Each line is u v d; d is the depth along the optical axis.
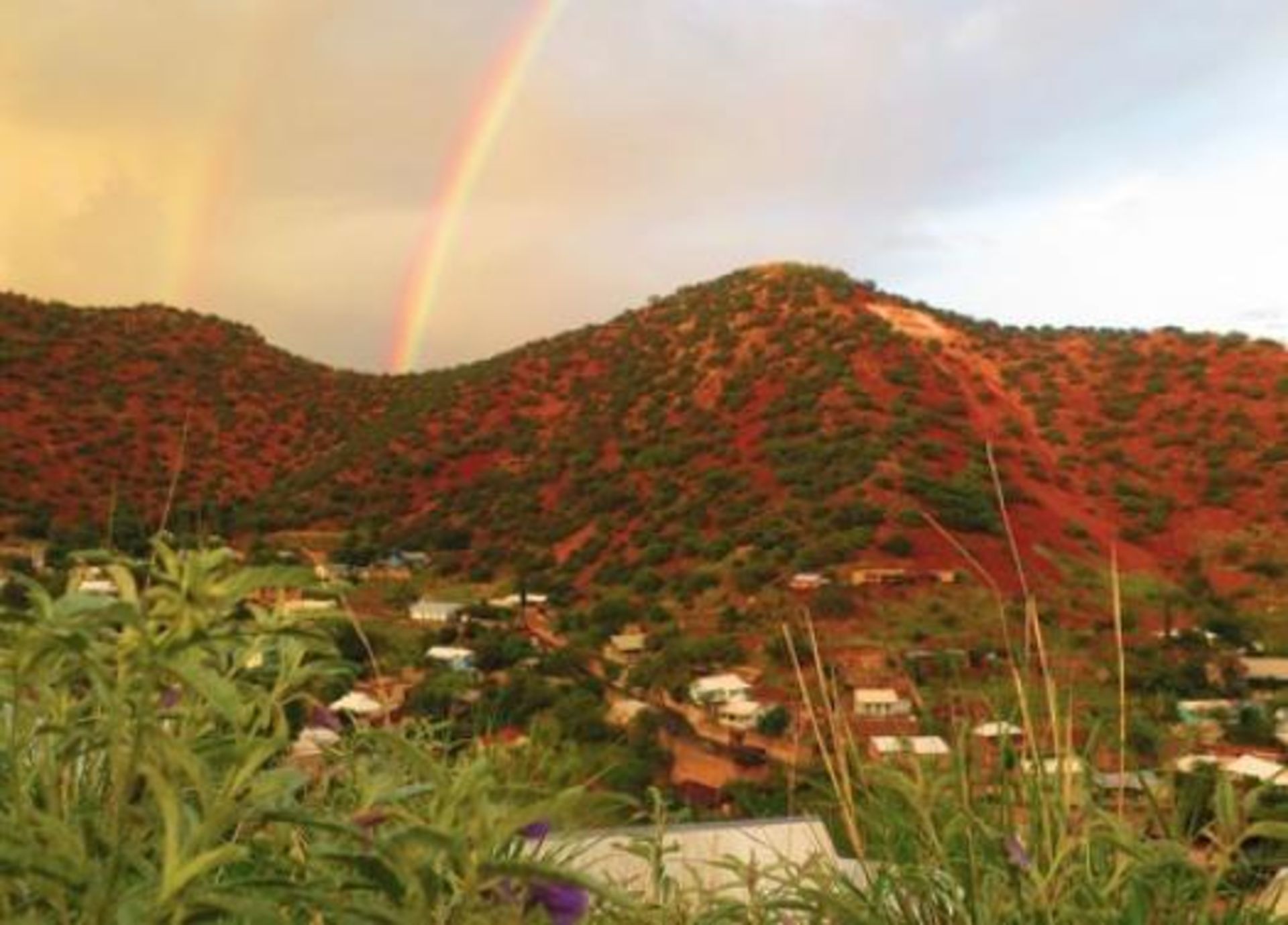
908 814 2.44
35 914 1.16
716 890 2.54
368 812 1.50
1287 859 1.98
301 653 1.75
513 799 1.49
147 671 1.22
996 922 2.11
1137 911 2.02
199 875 1.11
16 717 1.31
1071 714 2.27
